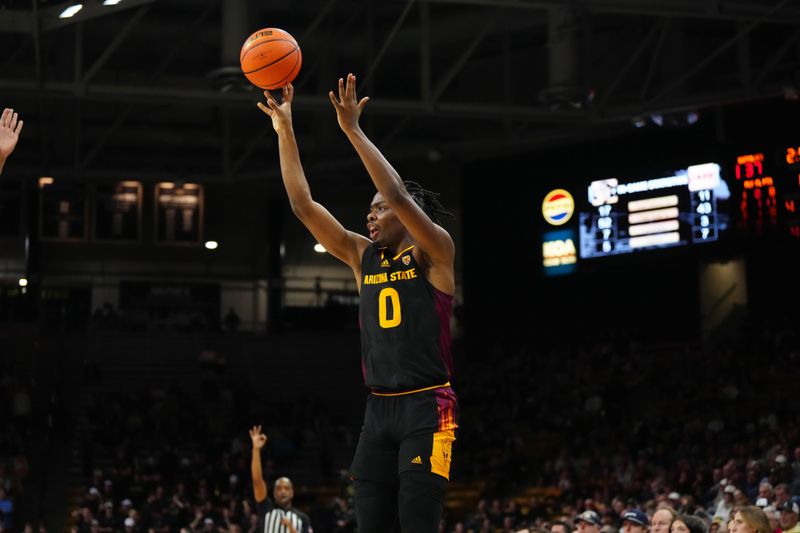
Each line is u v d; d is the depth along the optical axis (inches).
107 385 1733.5
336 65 1664.6
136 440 1526.8
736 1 1194.6
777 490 718.5
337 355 1904.5
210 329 1956.2
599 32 1672.0
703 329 1637.6
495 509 1229.7
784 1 1103.0
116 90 1269.7
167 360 1833.2
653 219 1596.9
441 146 1621.6
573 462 1371.8
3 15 981.2
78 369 1781.5
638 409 1501.0
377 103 1338.6
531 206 1785.2
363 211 1967.3
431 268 211.0
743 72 1328.7
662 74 1583.4
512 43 1716.3
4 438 1448.1
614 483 1181.1
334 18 1622.8
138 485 1342.3
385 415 207.5
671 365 1556.3
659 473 1118.4
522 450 1508.4
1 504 1178.6
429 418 203.3
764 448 1136.2
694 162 1555.1
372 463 208.1
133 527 1126.4
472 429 1616.6
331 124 1716.3
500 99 1764.3
